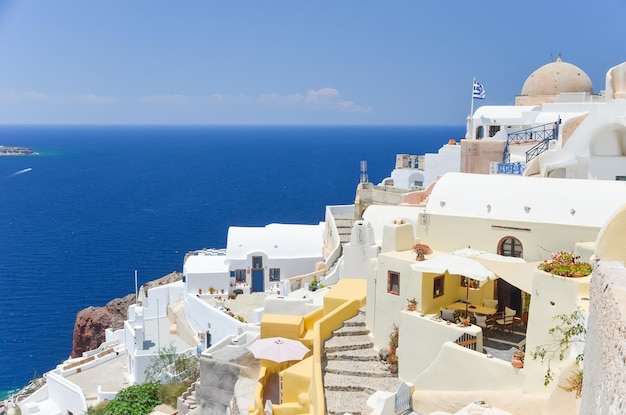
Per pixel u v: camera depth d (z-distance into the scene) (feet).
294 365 96.32
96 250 401.70
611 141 113.50
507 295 93.66
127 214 550.36
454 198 101.24
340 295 108.06
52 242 429.38
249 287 173.78
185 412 118.21
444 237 99.81
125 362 169.07
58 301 296.51
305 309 118.52
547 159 120.67
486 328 87.20
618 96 124.57
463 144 147.84
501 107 184.14
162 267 355.36
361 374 89.15
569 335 65.41
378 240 136.36
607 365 36.29
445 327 82.12
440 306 91.40
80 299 298.97
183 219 518.37
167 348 153.58
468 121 185.06
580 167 116.88
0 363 229.04
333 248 173.78
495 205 96.73
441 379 80.18
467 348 78.89
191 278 170.81
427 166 183.01
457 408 76.74
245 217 522.47
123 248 406.00
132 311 192.13
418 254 91.04
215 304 158.71
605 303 40.65
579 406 57.77
